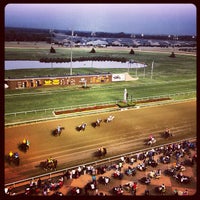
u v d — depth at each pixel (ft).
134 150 114.52
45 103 161.99
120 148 115.55
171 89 214.69
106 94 188.65
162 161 106.42
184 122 148.56
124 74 234.99
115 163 104.22
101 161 104.94
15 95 174.19
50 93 183.73
